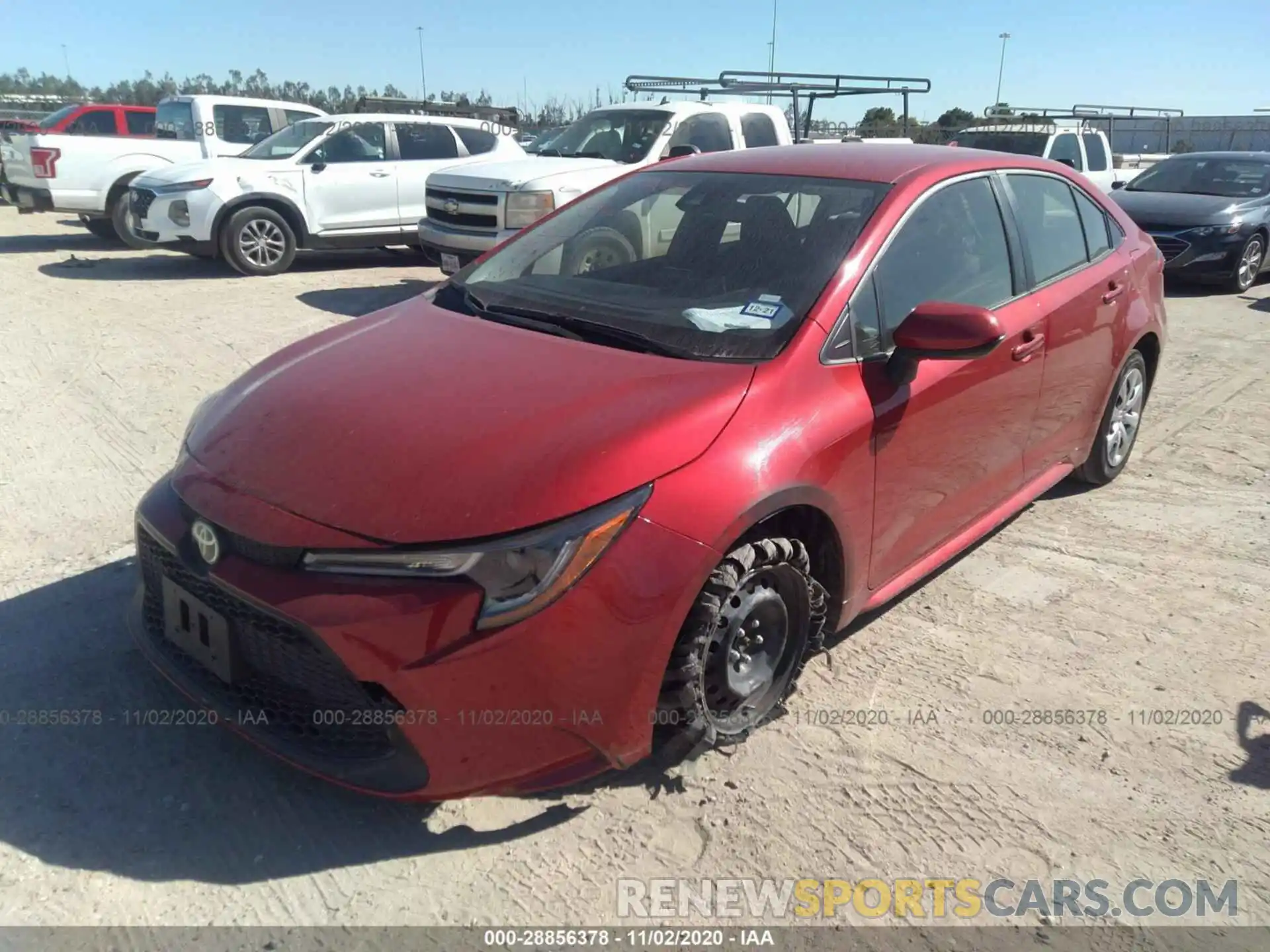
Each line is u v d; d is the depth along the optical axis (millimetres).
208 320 8461
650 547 2445
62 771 2812
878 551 3225
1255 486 5207
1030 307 3852
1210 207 11180
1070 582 4113
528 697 2355
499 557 2320
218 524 2531
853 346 3064
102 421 5727
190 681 2725
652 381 2789
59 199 12133
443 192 9039
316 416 2770
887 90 12867
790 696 3189
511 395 2748
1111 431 4938
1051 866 2594
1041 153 13367
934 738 3076
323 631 2295
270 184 10727
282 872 2508
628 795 2803
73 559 4043
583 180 8602
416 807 2744
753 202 3578
